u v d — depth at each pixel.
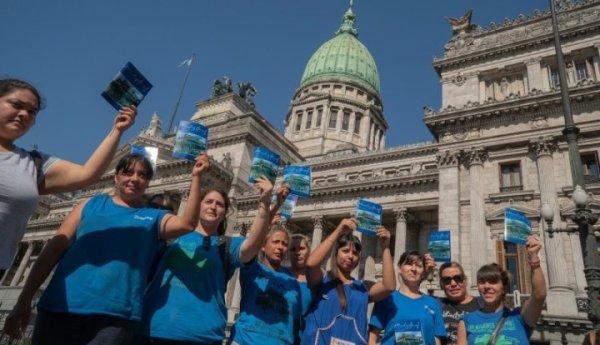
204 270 7.61
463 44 46.62
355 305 8.88
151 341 6.91
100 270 6.43
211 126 72.31
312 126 107.56
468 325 9.58
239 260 8.30
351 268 9.43
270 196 8.52
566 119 18.50
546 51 41.09
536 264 8.87
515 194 35.25
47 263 6.90
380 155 60.69
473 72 44.38
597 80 37.75
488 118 38.88
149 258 7.07
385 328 9.48
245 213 58.75
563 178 33.84
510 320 9.12
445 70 46.38
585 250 15.95
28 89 6.72
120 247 6.71
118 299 6.33
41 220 80.31
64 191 7.02
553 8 22.05
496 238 34.56
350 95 115.25
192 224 7.05
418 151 58.03
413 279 10.11
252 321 8.26
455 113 40.12
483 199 36.56
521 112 37.44
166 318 6.95
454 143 39.81
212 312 7.38
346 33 130.88
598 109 34.16
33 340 6.19
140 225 7.09
